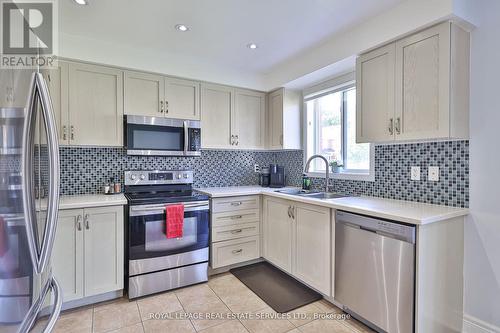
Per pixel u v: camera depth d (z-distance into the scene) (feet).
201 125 9.88
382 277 5.74
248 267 9.99
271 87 10.86
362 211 6.12
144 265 7.80
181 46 8.51
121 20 6.88
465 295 6.06
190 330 6.26
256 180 12.29
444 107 5.51
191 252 8.54
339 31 7.51
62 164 8.59
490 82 5.69
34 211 3.61
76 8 6.31
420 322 5.18
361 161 8.95
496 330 5.64
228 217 9.47
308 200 7.68
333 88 9.48
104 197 8.13
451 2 5.29
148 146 8.78
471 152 5.99
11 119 3.05
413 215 5.35
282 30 7.46
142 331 6.21
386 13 6.50
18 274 3.19
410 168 7.23
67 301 6.95
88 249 7.16
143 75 8.83
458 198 6.22
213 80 9.93
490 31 5.69
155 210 7.95
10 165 3.04
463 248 6.04
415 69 6.00
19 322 3.21
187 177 10.28
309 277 7.82
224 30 7.45
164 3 6.15
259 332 6.19
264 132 11.41
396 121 6.36
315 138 10.84
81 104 7.95
